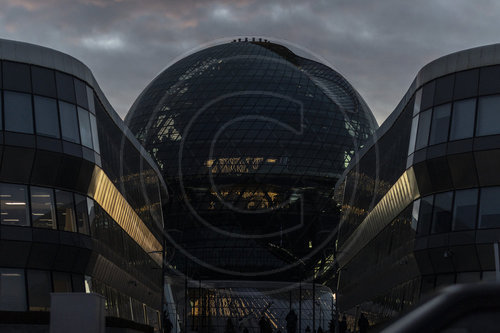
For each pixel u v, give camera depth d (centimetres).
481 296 310
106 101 5600
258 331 12750
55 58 4650
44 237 4503
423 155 4641
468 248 4362
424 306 318
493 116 4338
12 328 3597
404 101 5484
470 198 4425
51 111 4572
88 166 4778
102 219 5347
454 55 4569
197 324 13050
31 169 4484
